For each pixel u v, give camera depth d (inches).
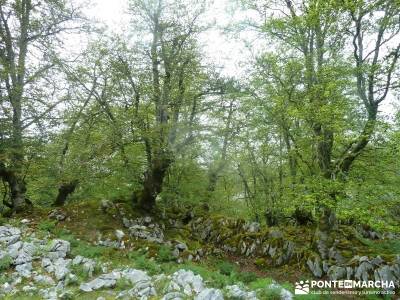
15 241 514.0
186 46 690.2
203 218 788.0
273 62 673.0
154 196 722.8
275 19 630.5
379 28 584.4
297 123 677.3
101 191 781.3
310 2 588.7
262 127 748.0
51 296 378.6
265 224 902.4
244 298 389.7
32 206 705.0
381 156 583.5
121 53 657.6
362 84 599.2
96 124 684.1
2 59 686.5
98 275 452.4
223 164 841.5
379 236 879.1
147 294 388.5
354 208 490.3
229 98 757.9
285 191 681.0
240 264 655.8
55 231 596.4
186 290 395.5
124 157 673.0
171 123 655.1
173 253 607.5
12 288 396.8
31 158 682.2
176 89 677.3
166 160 673.6
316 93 573.9
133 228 651.5
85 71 678.5
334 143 631.8
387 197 519.8
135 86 663.8
